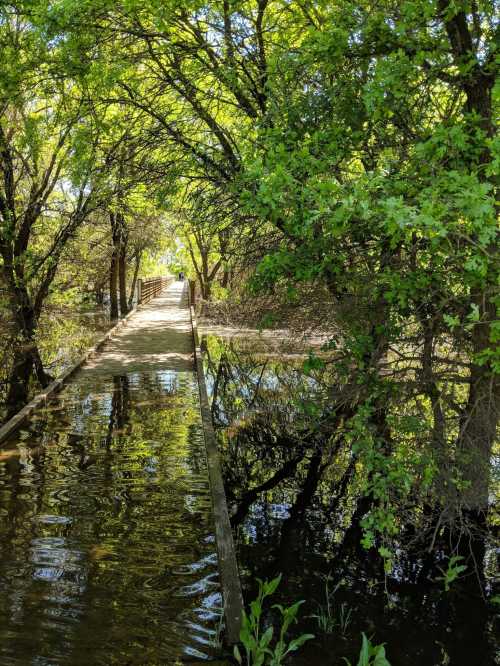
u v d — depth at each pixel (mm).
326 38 5188
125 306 28984
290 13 8461
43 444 8508
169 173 9422
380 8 5277
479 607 4816
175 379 13383
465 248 4348
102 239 22141
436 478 5430
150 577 4934
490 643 4328
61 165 13984
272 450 8711
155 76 9859
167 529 5836
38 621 4277
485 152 5234
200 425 9664
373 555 5680
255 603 3379
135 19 8133
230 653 3994
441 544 5832
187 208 10578
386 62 4801
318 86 6109
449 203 3824
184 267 38125
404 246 4934
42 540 5551
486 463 5691
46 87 9898
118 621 4309
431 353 5723
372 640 4324
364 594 4980
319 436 7684
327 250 5184
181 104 9945
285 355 14430
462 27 5371
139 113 10508
